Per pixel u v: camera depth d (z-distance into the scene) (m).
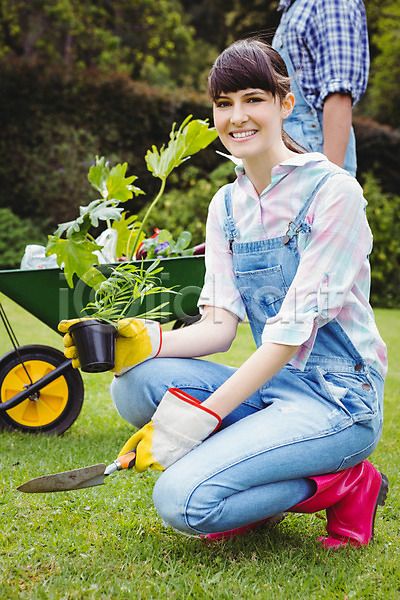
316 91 2.79
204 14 19.88
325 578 1.63
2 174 9.62
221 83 1.72
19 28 13.07
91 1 12.89
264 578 1.63
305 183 1.76
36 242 9.34
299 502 1.71
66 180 9.66
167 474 1.66
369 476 1.83
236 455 1.63
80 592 1.53
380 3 15.50
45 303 2.63
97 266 2.43
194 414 1.67
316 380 1.76
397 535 1.95
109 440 2.81
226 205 1.93
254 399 1.84
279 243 1.80
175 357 1.88
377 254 9.52
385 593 1.56
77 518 1.96
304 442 1.66
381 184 11.08
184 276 2.57
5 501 2.08
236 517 1.64
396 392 4.09
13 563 1.67
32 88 9.52
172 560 1.71
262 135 1.74
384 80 15.59
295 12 2.78
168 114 9.80
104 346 1.77
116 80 9.70
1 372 2.92
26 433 2.89
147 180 9.75
